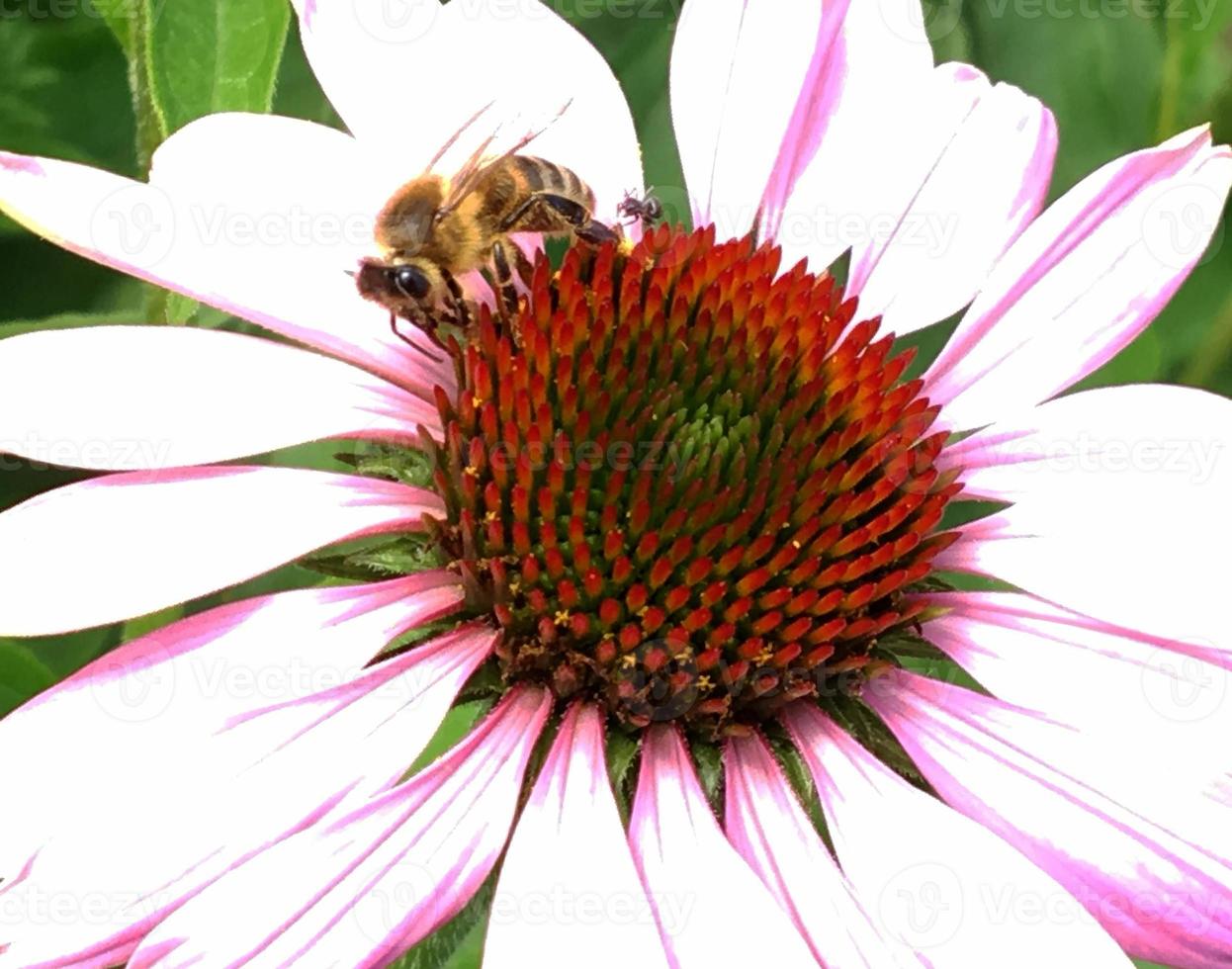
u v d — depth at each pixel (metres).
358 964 0.09
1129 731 0.10
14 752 0.09
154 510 0.10
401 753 0.10
